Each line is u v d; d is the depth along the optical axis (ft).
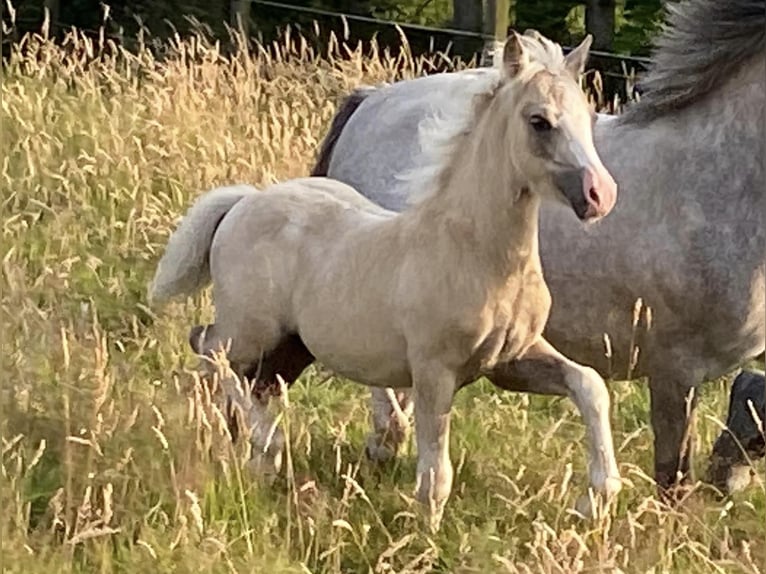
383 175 18.93
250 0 39.34
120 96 29.86
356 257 15.26
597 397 14.33
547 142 13.47
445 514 15.12
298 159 26.66
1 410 15.85
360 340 15.11
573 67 14.01
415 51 45.85
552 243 16.07
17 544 13.56
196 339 17.04
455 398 19.99
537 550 13.55
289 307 16.03
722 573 13.97
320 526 14.55
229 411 16.11
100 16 43.04
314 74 32.60
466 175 14.30
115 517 14.52
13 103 28.55
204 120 28.48
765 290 15.40
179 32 42.45
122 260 23.54
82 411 15.99
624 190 15.80
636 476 16.16
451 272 14.24
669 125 15.92
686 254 15.46
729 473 16.58
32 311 19.03
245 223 16.46
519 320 14.40
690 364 15.81
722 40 15.60
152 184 26.45
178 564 13.67
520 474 15.47
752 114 15.37
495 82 14.24
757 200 15.26
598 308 15.99
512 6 50.03
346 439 17.61
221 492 14.93
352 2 45.93
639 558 14.16
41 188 25.82
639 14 46.80
